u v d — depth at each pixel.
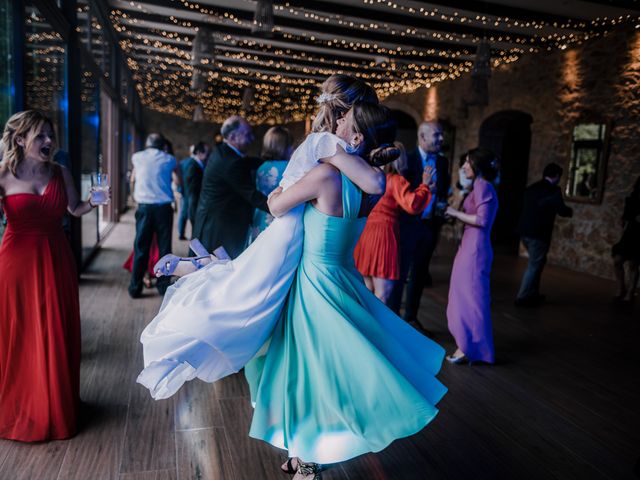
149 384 1.74
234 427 2.52
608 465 2.37
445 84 10.66
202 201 3.34
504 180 10.54
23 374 2.27
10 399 2.27
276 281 1.86
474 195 3.44
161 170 4.57
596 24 6.86
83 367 3.13
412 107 11.92
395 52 9.21
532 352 3.87
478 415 2.80
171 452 2.27
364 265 3.56
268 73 12.44
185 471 2.13
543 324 4.62
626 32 6.71
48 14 4.02
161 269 2.09
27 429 2.27
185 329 1.76
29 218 2.23
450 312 3.55
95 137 6.68
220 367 1.85
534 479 2.23
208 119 18.73
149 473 2.10
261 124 20.27
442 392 1.92
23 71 3.31
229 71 12.46
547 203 5.03
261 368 2.05
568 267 7.67
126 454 2.23
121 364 3.20
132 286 4.62
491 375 3.38
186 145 19.14
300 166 1.82
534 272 5.15
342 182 1.80
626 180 6.76
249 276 1.85
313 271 1.86
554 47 7.84
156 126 18.80
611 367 3.64
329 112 1.88
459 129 10.21
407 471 2.25
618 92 6.85
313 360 1.79
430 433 2.59
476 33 7.52
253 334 1.85
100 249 6.88
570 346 4.05
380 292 3.57
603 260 7.09
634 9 6.28
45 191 2.25
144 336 1.80
